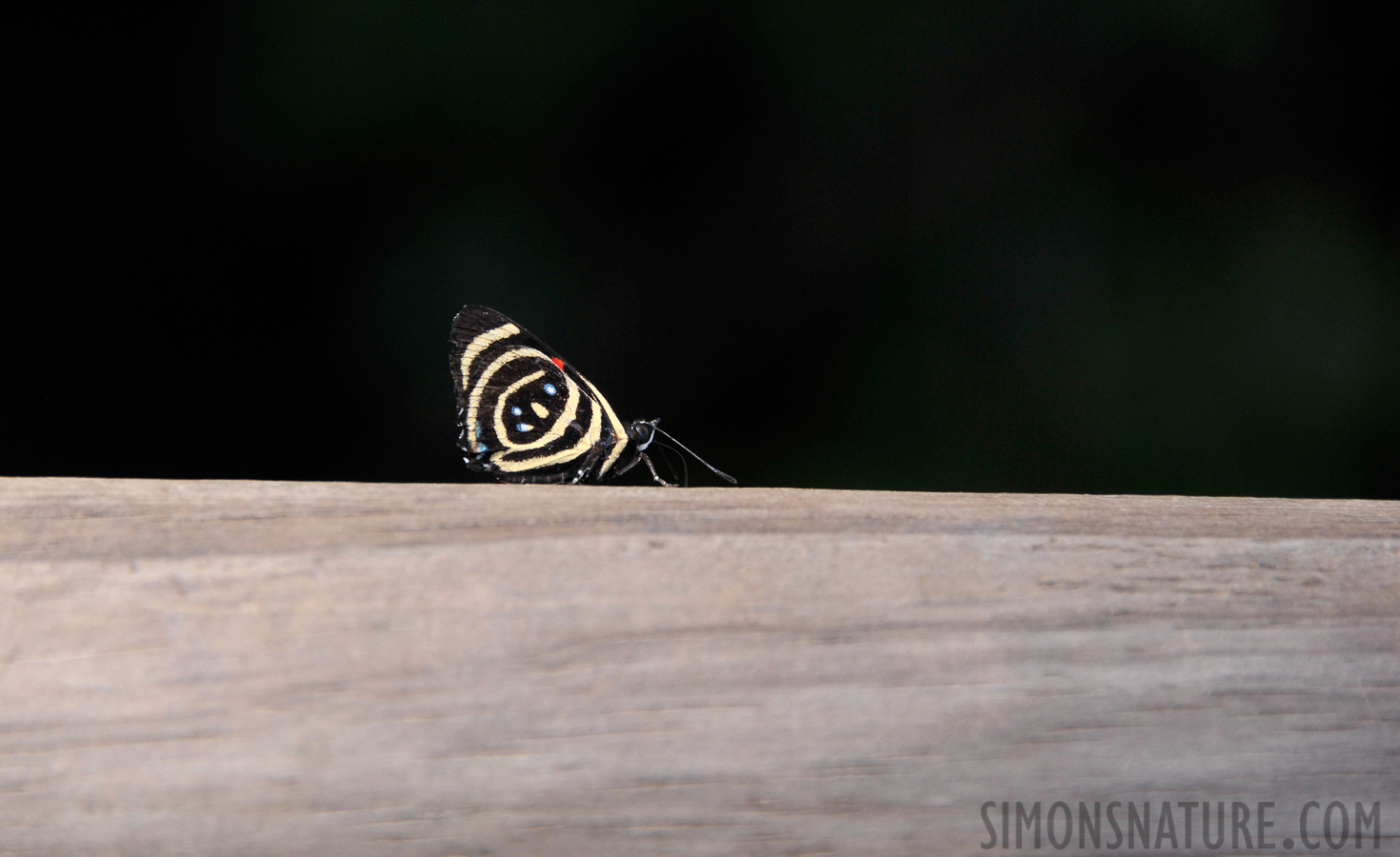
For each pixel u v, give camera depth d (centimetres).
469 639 16
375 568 16
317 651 16
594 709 16
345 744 15
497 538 16
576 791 16
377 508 16
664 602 16
